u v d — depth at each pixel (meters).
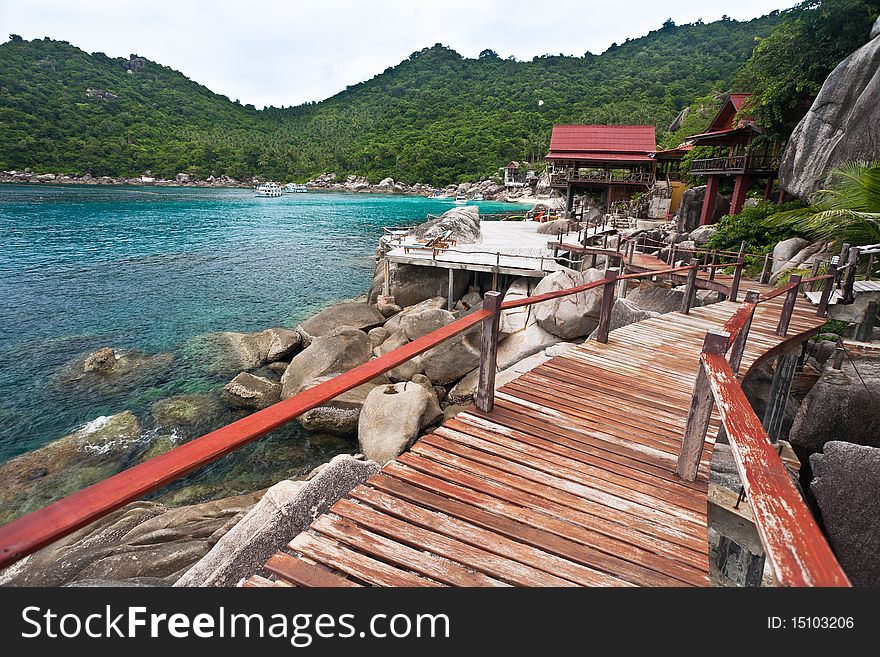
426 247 15.34
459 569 2.23
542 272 13.19
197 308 15.88
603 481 3.05
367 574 2.16
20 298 16.19
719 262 14.33
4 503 6.86
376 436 7.55
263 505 3.83
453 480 2.94
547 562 2.31
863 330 7.76
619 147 29.56
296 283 19.66
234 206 51.84
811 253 11.65
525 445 3.45
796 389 8.05
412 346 2.57
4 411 9.14
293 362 10.13
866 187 9.71
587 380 4.87
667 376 5.06
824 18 13.51
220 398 9.78
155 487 1.20
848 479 4.76
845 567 4.66
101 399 9.66
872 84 11.54
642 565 2.33
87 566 4.17
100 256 23.31
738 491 4.04
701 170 19.22
